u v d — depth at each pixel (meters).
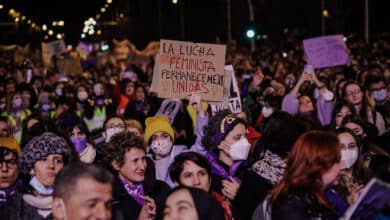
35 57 36.75
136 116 15.45
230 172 7.31
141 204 6.71
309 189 5.25
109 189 4.55
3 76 27.56
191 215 4.88
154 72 9.90
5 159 6.93
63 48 27.67
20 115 15.57
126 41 40.28
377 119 11.55
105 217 4.52
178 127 12.62
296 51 31.73
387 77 16.97
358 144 7.36
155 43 39.38
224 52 9.45
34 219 6.01
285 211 5.21
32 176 6.12
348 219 4.80
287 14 62.34
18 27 71.75
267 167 6.29
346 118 9.05
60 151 6.16
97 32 91.00
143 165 6.73
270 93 12.52
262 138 6.49
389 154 7.63
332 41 15.84
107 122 9.80
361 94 11.82
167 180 7.96
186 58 9.48
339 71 18.48
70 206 4.48
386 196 4.67
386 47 29.56
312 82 13.03
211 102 9.48
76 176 4.50
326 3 48.19
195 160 6.40
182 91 9.46
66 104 15.49
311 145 5.32
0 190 6.93
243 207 6.39
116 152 6.71
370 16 45.41
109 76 27.16
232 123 7.29
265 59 32.53
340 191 6.75
